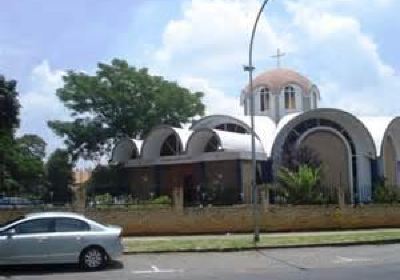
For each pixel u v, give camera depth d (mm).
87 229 19547
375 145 43656
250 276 17078
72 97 49812
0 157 38719
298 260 21172
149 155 44438
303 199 34438
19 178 52812
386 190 40125
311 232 31328
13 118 32719
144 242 25922
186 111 52625
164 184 43656
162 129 43375
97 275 18031
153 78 51625
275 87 52219
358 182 43375
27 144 63750
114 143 51000
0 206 28781
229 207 31109
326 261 20781
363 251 23969
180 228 30391
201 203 35500
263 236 28453
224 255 22953
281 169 38875
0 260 18781
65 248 19172
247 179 40438
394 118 45688
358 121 42844
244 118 46594
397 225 34500
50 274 18562
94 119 50781
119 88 50219
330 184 41594
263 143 43875
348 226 33250
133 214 29969
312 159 42219
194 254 23297
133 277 17438
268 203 32156
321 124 43969
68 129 49906
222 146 40219
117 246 19641
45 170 58062
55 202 30766
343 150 43719
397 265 19250
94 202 31188
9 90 32125
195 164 42469
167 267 19750
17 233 19078
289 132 43500
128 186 45500
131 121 50344
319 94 53844
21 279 17562
